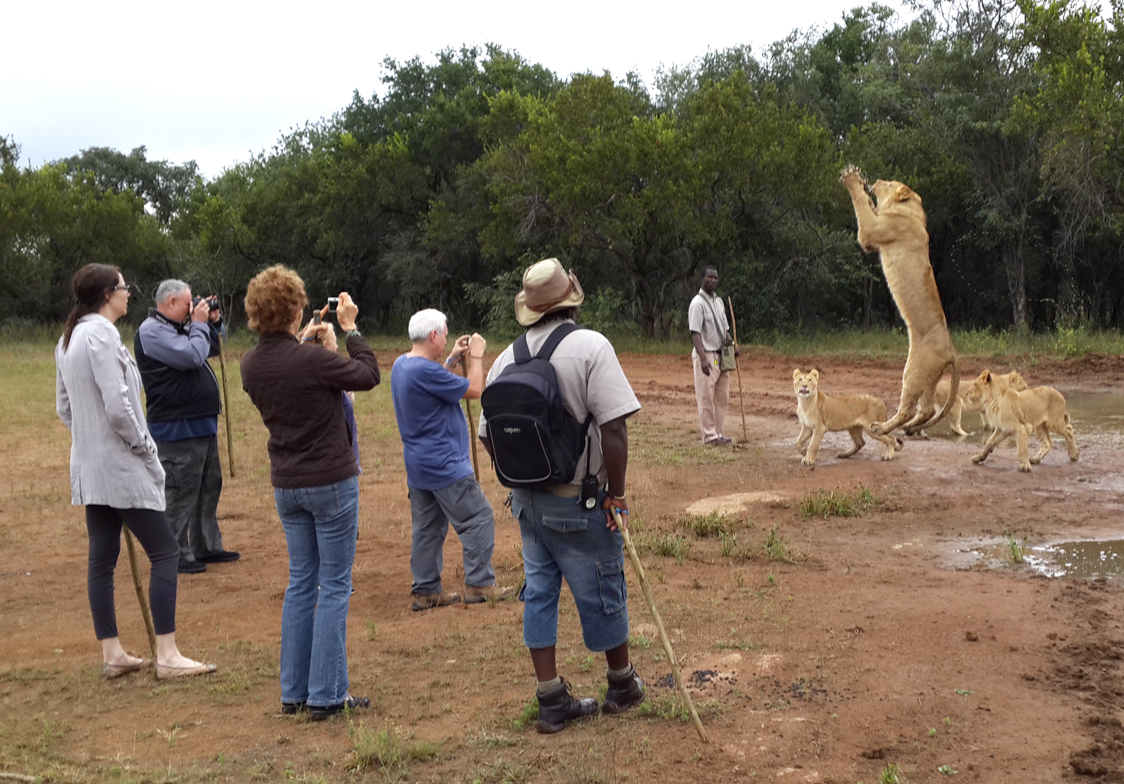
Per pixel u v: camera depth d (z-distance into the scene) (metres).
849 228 30.03
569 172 27.38
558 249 31.23
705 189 26.73
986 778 3.57
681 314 29.94
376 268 38.56
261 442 12.97
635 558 3.97
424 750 3.88
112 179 63.38
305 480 4.33
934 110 28.92
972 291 32.47
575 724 4.14
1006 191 27.61
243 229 38.19
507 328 31.39
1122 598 5.80
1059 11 23.30
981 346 21.27
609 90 27.91
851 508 8.34
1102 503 8.39
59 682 4.95
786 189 26.97
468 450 6.22
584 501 3.90
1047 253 29.58
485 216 34.59
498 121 33.69
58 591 6.71
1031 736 3.92
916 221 10.56
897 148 28.69
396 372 6.05
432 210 35.50
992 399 9.96
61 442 13.26
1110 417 13.02
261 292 4.35
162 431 6.91
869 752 3.78
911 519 8.12
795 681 4.54
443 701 4.54
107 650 5.01
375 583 6.78
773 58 34.94
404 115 38.88
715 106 26.69
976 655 4.87
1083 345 19.80
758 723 4.09
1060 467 9.94
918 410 10.62
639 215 26.83
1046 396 10.02
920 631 5.24
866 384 17.56
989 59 27.84
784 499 8.89
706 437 12.09
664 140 26.47
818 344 24.72
